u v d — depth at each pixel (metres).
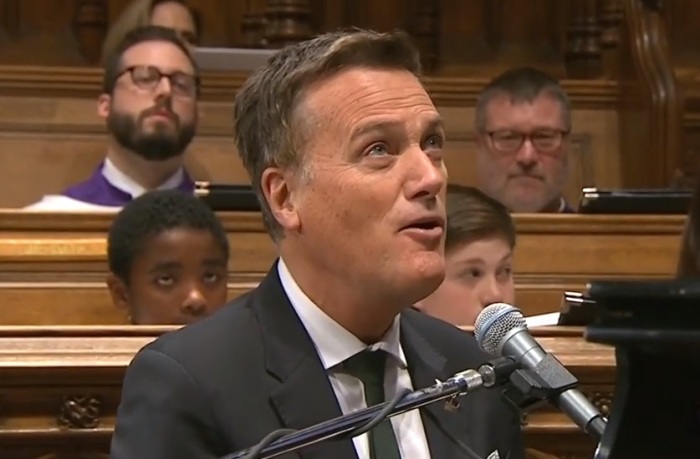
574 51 11.61
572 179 10.52
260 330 3.49
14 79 9.88
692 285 1.87
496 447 3.54
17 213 6.76
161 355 3.42
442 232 3.25
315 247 3.35
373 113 3.23
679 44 11.84
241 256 6.91
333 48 3.31
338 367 3.46
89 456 4.22
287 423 3.33
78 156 9.87
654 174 10.34
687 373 1.98
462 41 11.88
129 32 8.77
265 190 3.46
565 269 7.11
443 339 3.73
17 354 4.15
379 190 3.20
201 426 3.30
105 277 6.55
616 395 2.02
